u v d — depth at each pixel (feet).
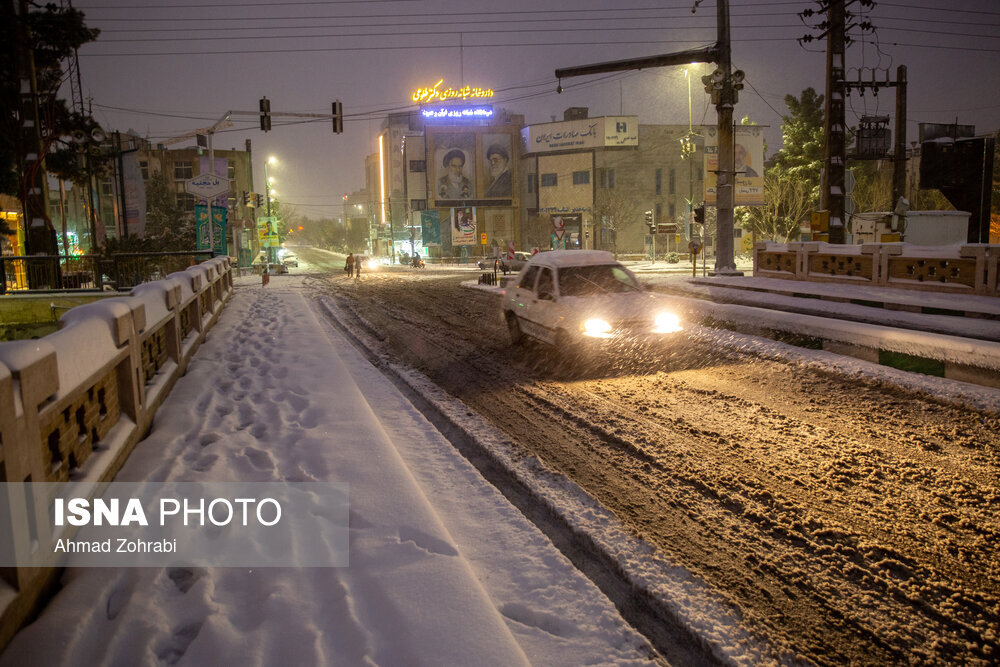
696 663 10.19
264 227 167.63
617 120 231.71
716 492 16.43
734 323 42.83
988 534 13.84
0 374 8.76
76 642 9.02
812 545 13.61
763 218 172.04
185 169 230.68
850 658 10.09
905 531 14.08
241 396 24.35
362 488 15.25
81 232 194.39
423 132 268.62
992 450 18.94
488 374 31.81
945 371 27.07
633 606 11.80
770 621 11.03
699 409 24.08
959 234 89.04
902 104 118.01
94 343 13.93
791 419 22.57
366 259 276.62
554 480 17.52
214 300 48.93
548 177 244.42
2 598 8.70
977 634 10.57
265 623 9.80
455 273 151.64
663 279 81.35
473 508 15.65
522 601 11.59
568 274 35.47
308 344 37.35
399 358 37.29
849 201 110.52
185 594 10.63
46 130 86.94
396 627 9.87
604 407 24.64
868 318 38.09
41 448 10.36
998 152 146.51
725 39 72.79
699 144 234.99
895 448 19.36
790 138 166.81
